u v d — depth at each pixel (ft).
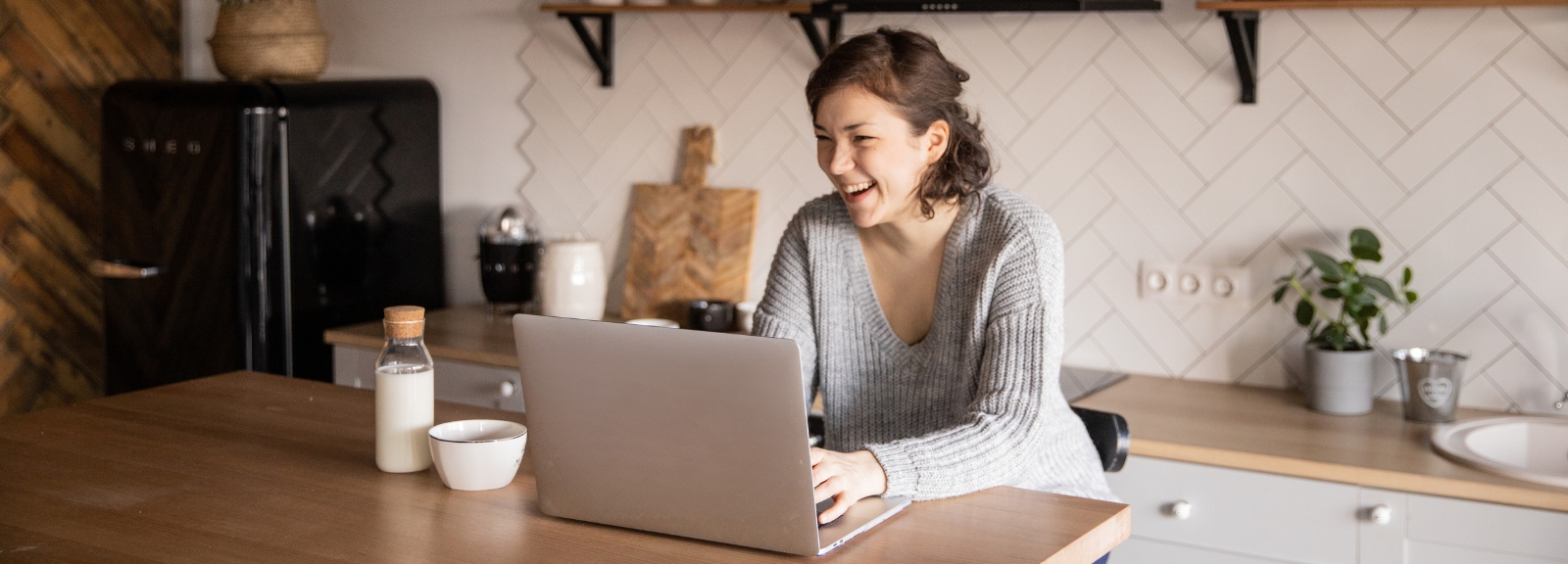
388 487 4.79
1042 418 5.09
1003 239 5.42
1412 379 7.95
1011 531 4.28
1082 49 9.23
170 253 10.69
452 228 12.13
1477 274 8.23
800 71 10.21
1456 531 6.78
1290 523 7.23
